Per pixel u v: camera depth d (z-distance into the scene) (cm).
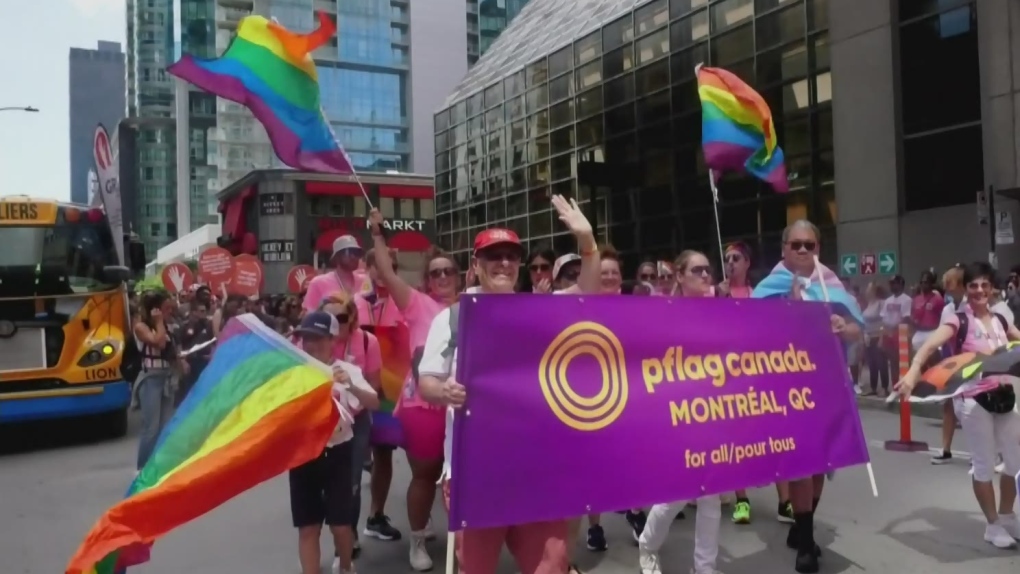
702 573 447
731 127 687
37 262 983
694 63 2595
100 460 914
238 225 5872
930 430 981
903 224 1775
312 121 548
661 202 2773
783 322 445
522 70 3706
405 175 5725
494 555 330
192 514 326
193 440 345
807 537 492
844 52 1906
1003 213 1431
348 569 460
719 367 410
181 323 1321
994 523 537
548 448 337
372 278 582
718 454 398
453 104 4462
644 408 374
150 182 13038
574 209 407
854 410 461
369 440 559
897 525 584
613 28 3022
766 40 2270
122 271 989
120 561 313
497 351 331
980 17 1605
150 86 13838
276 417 344
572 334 354
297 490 441
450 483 317
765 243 2300
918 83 1764
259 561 545
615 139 3020
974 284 541
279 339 372
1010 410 526
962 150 1684
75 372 990
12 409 941
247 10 9550
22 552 579
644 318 383
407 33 10188
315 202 5550
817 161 2094
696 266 498
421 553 521
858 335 501
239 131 10050
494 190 4006
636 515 566
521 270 600
